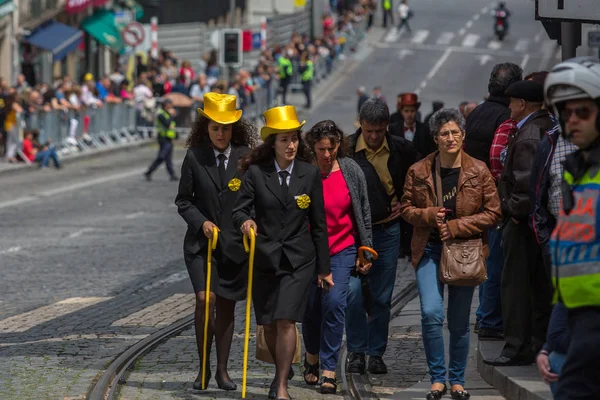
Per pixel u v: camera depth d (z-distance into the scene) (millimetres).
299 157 17078
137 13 100812
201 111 17703
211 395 17672
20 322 24828
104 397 17641
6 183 56438
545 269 16750
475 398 16734
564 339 11461
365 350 18906
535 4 17906
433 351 16734
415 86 108812
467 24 144375
